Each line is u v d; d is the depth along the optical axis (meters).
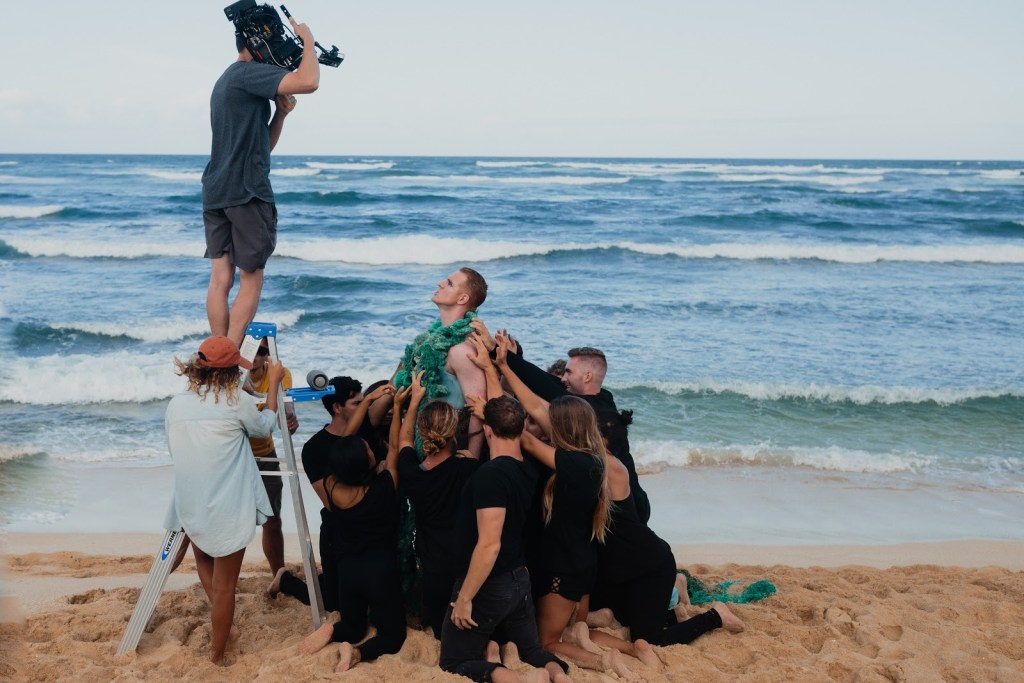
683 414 11.86
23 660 4.13
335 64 4.53
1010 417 12.02
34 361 13.98
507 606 4.12
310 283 20.98
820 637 5.02
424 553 4.43
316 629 4.76
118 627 4.84
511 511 4.11
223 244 4.55
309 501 8.52
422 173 65.00
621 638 4.84
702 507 8.66
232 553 4.30
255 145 4.44
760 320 17.94
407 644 4.53
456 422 4.20
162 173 61.88
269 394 4.60
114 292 20.12
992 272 25.17
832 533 8.01
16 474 9.08
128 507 8.28
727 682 4.29
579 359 5.05
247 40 4.40
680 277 23.50
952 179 67.69
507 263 25.64
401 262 25.56
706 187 53.88
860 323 17.77
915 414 12.10
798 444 10.80
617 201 42.75
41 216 33.94
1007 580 6.23
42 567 6.48
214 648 4.44
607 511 4.40
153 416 11.57
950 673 4.41
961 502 8.93
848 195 48.62
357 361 14.20
